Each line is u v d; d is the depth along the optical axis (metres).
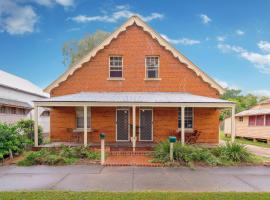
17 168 10.21
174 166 10.59
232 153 11.67
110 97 14.88
